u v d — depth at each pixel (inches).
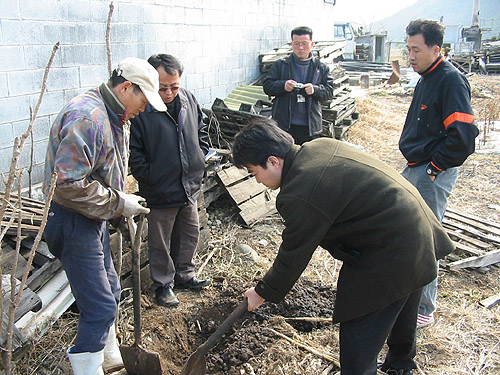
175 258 138.3
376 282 80.8
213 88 273.3
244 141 81.4
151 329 122.3
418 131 116.1
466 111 107.0
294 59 207.0
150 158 120.8
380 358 112.1
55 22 167.8
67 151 80.5
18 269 109.7
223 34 274.1
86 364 89.5
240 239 176.4
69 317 117.3
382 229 78.6
